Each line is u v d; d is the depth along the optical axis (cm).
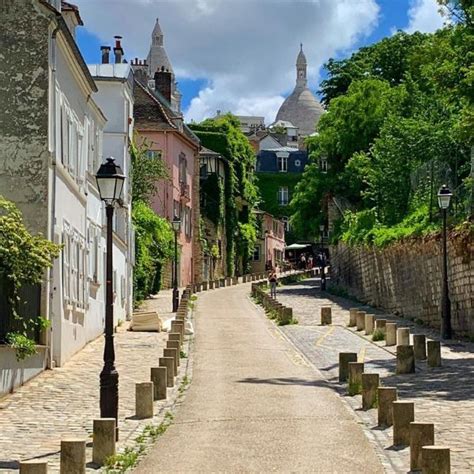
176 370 2138
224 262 8575
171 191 6775
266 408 1636
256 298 5531
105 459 1182
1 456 1234
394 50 6900
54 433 1405
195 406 1673
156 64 17112
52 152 2239
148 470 1134
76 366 2294
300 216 6450
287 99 19788
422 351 2409
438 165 3862
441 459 965
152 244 5344
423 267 3597
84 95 2777
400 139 4525
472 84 2489
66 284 2388
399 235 4031
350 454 1209
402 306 4019
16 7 2238
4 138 2219
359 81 6238
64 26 2259
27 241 1897
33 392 1842
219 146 8488
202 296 5994
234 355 2612
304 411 1596
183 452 1243
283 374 2172
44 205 2206
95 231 3072
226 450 1248
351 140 6066
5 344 1827
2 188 2211
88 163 2903
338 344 2936
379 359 2475
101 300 3275
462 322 3027
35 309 2134
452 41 2573
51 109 2245
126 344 2931
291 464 1148
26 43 2231
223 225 8475
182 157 7162
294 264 11169
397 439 1262
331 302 5094
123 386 1944
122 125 3925
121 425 1478
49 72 2233
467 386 1856
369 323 3259
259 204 11875
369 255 4791
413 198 4278
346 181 6125
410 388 1848
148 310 4591
